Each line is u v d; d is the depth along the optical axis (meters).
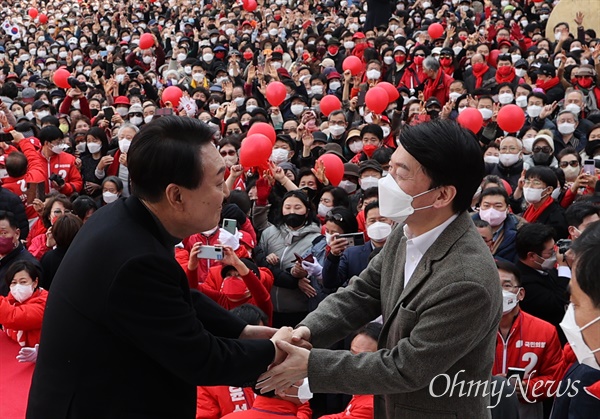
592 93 9.68
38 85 13.39
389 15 17.33
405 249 2.20
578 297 1.78
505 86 9.59
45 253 5.15
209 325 2.32
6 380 4.05
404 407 2.12
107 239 1.86
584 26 15.12
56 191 6.97
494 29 14.51
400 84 11.74
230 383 2.00
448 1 18.56
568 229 5.03
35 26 22.02
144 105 9.78
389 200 2.05
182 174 1.87
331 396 4.85
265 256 5.28
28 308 4.24
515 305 3.70
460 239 2.04
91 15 22.08
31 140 7.51
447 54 11.81
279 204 5.92
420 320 2.00
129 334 1.81
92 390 1.83
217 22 19.33
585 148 7.13
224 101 11.22
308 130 7.84
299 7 20.09
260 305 4.13
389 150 6.92
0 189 5.99
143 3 23.02
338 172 6.11
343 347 4.66
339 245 4.64
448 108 8.84
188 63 13.82
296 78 12.77
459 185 2.00
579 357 1.85
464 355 2.03
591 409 2.31
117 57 15.57
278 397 3.04
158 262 1.85
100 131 7.76
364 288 2.39
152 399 1.88
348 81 10.69
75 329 1.84
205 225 1.96
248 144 5.75
